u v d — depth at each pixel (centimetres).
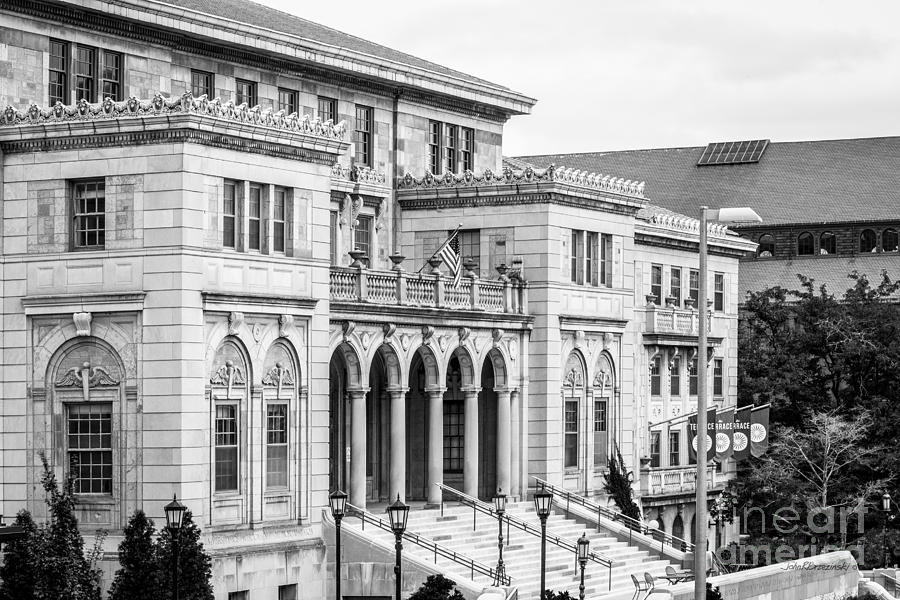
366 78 8456
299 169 6894
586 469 8806
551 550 7800
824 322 11256
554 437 8538
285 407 6850
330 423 7831
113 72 7119
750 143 15212
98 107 6481
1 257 6625
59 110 6512
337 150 7038
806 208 14312
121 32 7106
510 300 8425
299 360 6888
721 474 10819
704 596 5334
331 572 6925
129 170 6444
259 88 7900
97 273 6481
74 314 6481
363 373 7494
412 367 8369
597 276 8919
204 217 6462
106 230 6488
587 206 8788
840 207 14212
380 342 7588
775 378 11288
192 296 6384
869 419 10712
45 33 6788
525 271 8550
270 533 6719
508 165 9825
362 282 7488
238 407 6625
